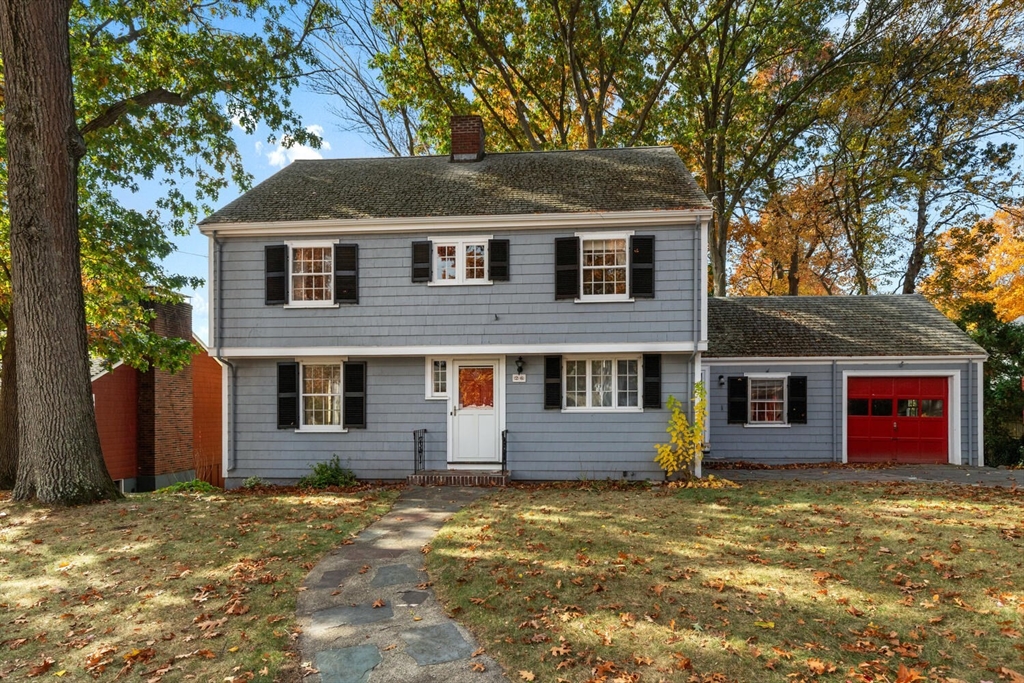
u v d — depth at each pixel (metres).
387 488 11.76
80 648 4.57
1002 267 23.64
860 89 21.92
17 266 9.82
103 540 7.50
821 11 21.59
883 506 9.26
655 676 3.99
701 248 11.95
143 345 15.16
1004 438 17.02
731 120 25.70
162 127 15.34
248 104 15.50
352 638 4.75
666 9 22.53
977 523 8.04
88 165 14.55
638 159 14.98
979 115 20.36
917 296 18.11
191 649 4.53
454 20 22.28
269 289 12.72
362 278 12.71
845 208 23.17
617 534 7.55
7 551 7.08
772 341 16.44
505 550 6.89
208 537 7.62
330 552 7.04
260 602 5.48
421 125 25.66
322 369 13.19
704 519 8.39
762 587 5.62
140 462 20.09
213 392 24.53
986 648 4.38
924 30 20.94
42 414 9.73
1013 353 17.33
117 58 14.39
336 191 14.03
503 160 15.80
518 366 12.64
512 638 4.62
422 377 12.87
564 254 12.29
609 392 12.65
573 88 25.03
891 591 5.51
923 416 15.67
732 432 16.11
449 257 12.66
